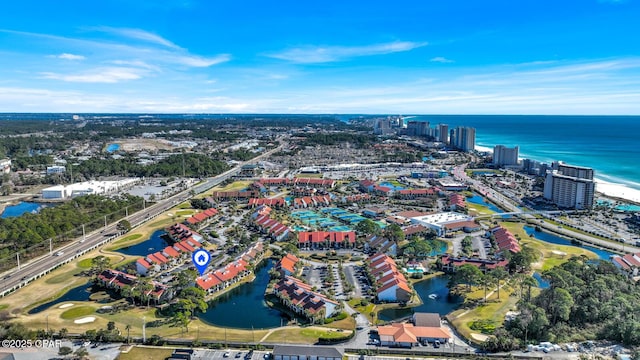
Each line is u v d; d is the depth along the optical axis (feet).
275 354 448.24
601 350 459.32
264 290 654.12
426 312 572.51
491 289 638.53
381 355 464.24
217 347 476.13
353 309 579.48
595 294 540.52
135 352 463.42
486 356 456.45
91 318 547.49
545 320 485.97
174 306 574.56
